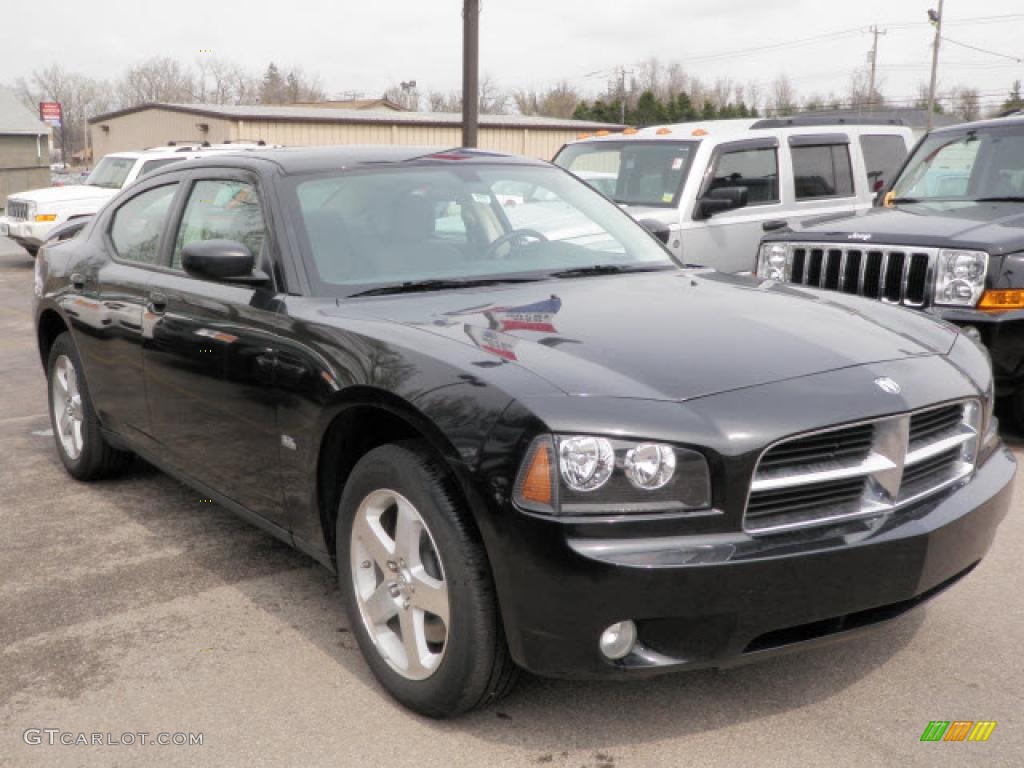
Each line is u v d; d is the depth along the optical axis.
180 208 4.33
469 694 2.78
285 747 2.82
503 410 2.59
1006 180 6.58
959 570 2.94
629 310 3.25
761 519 2.62
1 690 3.17
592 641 2.52
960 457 3.06
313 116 29.41
